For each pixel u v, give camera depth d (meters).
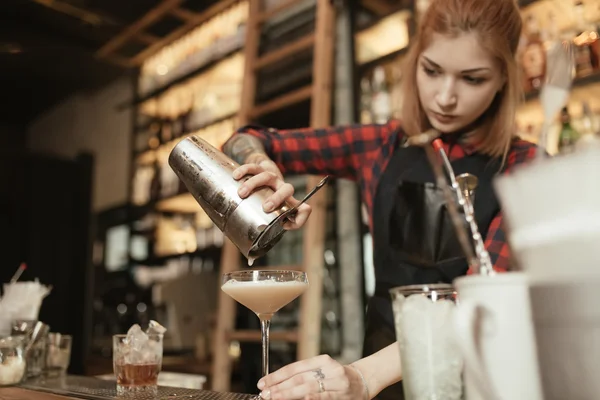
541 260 0.46
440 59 1.18
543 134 0.70
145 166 4.18
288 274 1.07
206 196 1.10
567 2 2.05
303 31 3.12
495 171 1.34
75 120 4.90
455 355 0.65
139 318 3.86
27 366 1.39
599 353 0.43
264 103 3.20
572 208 0.44
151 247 4.15
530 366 0.48
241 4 3.39
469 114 1.24
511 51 1.23
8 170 4.41
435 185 1.37
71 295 4.43
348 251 2.61
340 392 0.79
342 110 2.76
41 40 3.56
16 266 4.36
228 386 2.63
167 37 3.71
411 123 1.45
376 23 2.55
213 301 3.91
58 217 4.50
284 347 2.77
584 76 1.86
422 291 0.67
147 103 4.15
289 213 1.04
